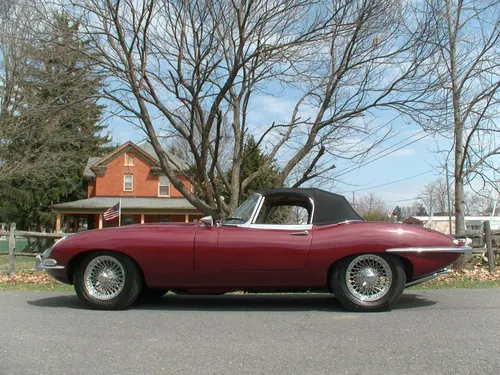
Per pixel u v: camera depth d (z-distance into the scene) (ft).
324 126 40.14
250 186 53.88
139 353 13.28
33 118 54.60
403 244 19.01
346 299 19.13
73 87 37.35
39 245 65.72
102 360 12.68
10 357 12.98
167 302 22.26
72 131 74.54
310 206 20.29
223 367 12.08
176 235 19.58
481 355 12.91
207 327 16.35
